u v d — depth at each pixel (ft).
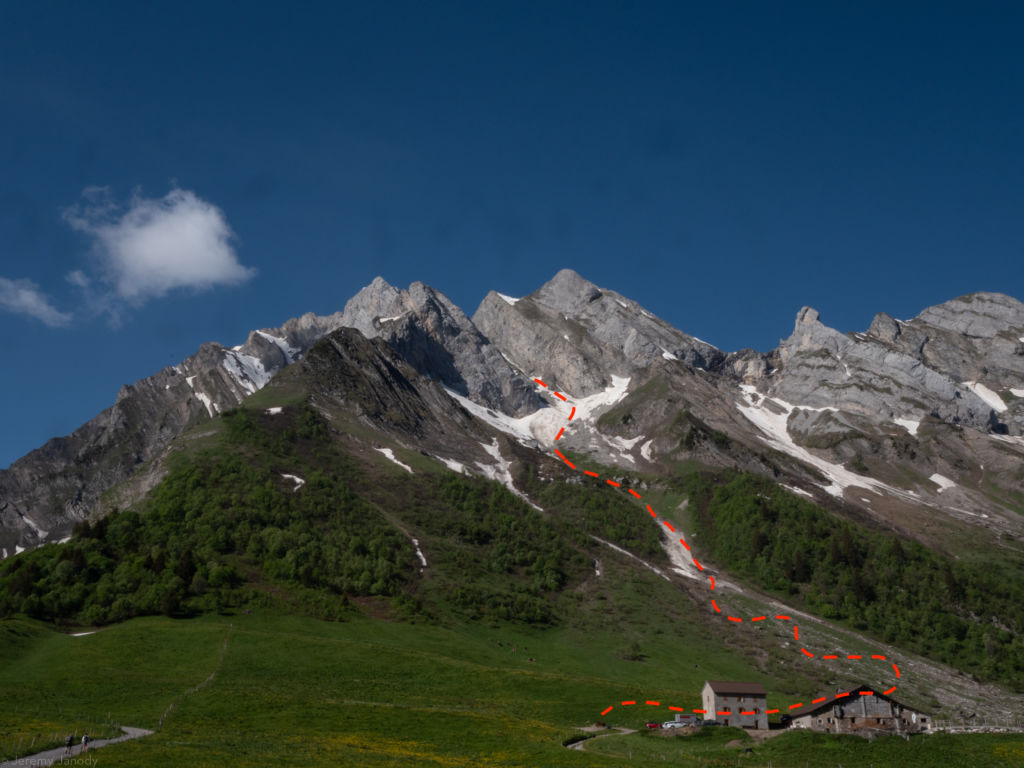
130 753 254.47
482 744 314.96
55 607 483.10
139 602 492.13
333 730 323.37
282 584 554.87
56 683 366.22
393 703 377.71
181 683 380.37
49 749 255.91
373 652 455.22
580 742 335.47
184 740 285.84
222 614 500.74
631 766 285.43
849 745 302.25
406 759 280.10
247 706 348.79
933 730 320.91
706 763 293.43
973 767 281.54
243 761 255.50
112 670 390.83
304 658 433.48
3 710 319.06
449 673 435.94
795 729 323.98
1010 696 555.28
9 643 418.10
